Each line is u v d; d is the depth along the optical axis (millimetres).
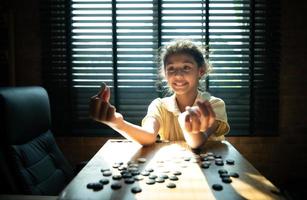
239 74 2672
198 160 1271
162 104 1897
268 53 2623
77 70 2717
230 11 2621
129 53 2688
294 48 2633
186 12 2637
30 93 1711
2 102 1479
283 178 2715
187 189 963
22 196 1161
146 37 2676
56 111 2721
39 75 2725
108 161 1270
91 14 2660
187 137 1428
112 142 1607
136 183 1016
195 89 1816
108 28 2670
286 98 2674
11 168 1480
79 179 1059
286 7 2607
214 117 1179
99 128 2752
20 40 2693
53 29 2666
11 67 2629
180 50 1733
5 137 1503
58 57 2689
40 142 1775
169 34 2660
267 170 2711
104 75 2723
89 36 2689
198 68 1809
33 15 2684
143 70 2697
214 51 2650
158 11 2627
